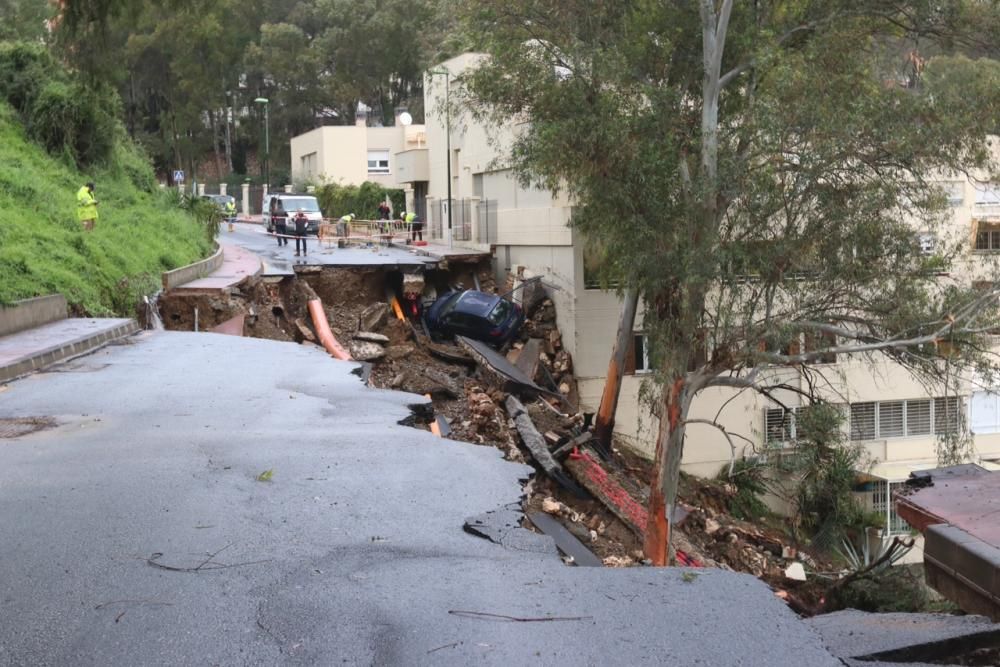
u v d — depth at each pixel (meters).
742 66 17.19
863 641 5.14
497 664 4.18
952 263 17.41
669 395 16.02
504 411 23.17
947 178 20.72
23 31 48.72
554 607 4.86
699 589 5.15
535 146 17.95
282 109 76.94
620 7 18.66
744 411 25.64
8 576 5.27
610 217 16.78
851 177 15.18
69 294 18.30
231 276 24.78
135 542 5.87
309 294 27.66
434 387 22.55
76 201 25.86
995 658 5.27
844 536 22.47
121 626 4.61
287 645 4.41
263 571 5.39
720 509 23.95
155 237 26.19
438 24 44.50
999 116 15.66
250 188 71.25
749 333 15.17
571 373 26.84
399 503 6.91
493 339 27.50
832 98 16.33
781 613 4.80
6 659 4.25
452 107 21.67
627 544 18.03
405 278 30.70
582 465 20.91
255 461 8.00
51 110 29.95
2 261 17.27
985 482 8.88
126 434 9.07
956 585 7.01
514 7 18.92
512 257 31.88
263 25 74.19
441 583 5.23
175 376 12.73
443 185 41.53
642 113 17.03
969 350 15.39
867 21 18.66
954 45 19.06
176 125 66.56
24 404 10.60
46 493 6.96
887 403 26.16
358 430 9.43
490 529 6.46
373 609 4.84
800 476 24.34
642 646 4.38
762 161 15.91
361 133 63.53
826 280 15.05
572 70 18.19
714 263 14.70
